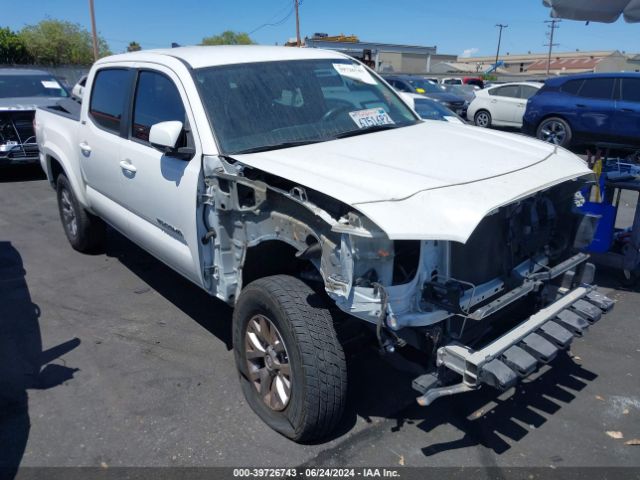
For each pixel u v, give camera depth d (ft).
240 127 11.46
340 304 8.55
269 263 11.01
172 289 16.96
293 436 9.82
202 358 13.02
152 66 13.39
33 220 24.58
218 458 9.76
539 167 10.44
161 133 10.89
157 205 12.73
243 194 10.38
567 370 12.30
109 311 15.53
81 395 11.69
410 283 8.63
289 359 9.43
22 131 31.24
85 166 16.66
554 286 10.93
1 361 13.08
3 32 115.34
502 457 9.70
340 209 8.55
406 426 10.53
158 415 10.98
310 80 13.26
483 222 9.35
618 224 23.08
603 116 38.52
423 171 9.70
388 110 14.02
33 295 16.65
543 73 229.66
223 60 12.73
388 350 8.63
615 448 9.89
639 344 13.35
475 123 57.00
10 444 10.26
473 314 8.68
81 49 139.54
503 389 8.29
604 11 20.93
